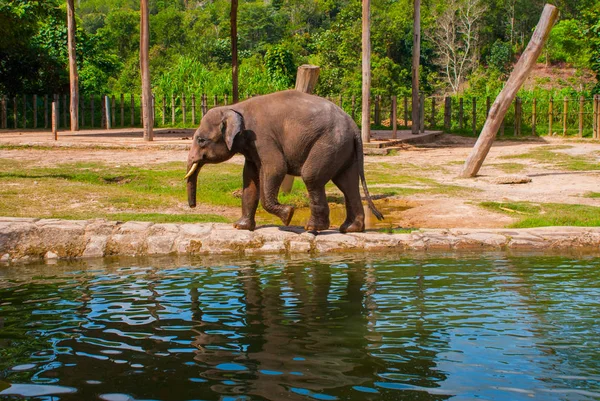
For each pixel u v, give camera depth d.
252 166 8.66
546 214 10.57
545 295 5.87
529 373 3.99
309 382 3.86
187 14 82.12
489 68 60.53
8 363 4.20
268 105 8.34
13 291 6.25
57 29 34.38
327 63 45.31
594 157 18.25
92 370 4.07
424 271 6.95
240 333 4.81
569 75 60.38
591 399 3.59
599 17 28.81
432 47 61.09
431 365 4.13
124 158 16.23
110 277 6.86
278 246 8.27
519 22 69.88
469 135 26.89
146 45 19.16
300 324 5.03
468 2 62.56
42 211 10.21
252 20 76.94
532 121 25.78
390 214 11.28
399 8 60.59
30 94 29.94
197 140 8.51
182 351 4.42
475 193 13.13
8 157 16.05
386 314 5.29
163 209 11.06
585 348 4.43
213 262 7.64
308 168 8.28
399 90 41.53
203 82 31.41
